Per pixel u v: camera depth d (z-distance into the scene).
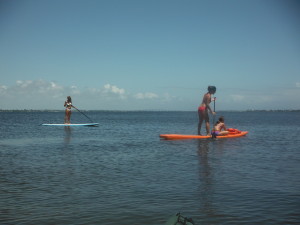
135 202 5.80
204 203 5.72
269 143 17.61
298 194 6.34
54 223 4.69
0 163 10.49
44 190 6.72
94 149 14.75
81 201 5.87
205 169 9.34
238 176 8.20
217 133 20.06
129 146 16.03
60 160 11.23
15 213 5.16
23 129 30.42
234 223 4.70
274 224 4.66
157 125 43.59
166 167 9.70
